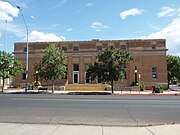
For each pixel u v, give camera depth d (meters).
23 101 19.08
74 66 49.81
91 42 49.62
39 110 13.71
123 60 34.69
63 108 14.63
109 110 13.80
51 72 36.47
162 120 10.70
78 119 10.82
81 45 49.81
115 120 10.61
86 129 8.55
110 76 34.00
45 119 10.80
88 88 44.06
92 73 35.47
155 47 48.06
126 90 42.53
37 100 20.02
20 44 51.38
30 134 7.69
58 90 43.09
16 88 47.94
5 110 13.69
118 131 8.20
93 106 15.76
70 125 9.38
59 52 37.88
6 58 39.34
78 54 49.59
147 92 36.94
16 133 7.83
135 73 47.66
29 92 36.09
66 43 50.22
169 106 15.91
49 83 48.75
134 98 23.39
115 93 33.78
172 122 10.20
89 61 49.16
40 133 7.85
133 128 8.76
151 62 47.88
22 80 50.44
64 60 37.78
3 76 39.03
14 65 40.50
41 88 39.28
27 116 11.60
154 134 7.73
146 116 11.73
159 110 13.89
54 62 36.31
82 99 21.33
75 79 49.38
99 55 35.88
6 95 27.86
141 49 48.12
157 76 47.50
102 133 7.88
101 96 26.84
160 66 47.59
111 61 34.38
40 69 37.19
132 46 48.53
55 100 20.05
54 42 50.50
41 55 50.22
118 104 17.06
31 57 50.56
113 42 49.00
